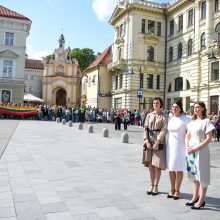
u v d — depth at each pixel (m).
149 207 6.17
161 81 46.81
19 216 5.48
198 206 6.10
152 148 6.94
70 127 28.38
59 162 10.77
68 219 5.39
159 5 47.03
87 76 61.72
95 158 11.86
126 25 46.88
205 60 35.84
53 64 77.25
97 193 7.08
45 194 6.87
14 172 8.98
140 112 40.53
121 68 47.16
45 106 42.72
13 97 45.03
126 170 9.79
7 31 44.47
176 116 6.81
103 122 42.38
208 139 5.93
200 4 37.78
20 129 23.58
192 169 6.16
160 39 46.84
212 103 34.72
